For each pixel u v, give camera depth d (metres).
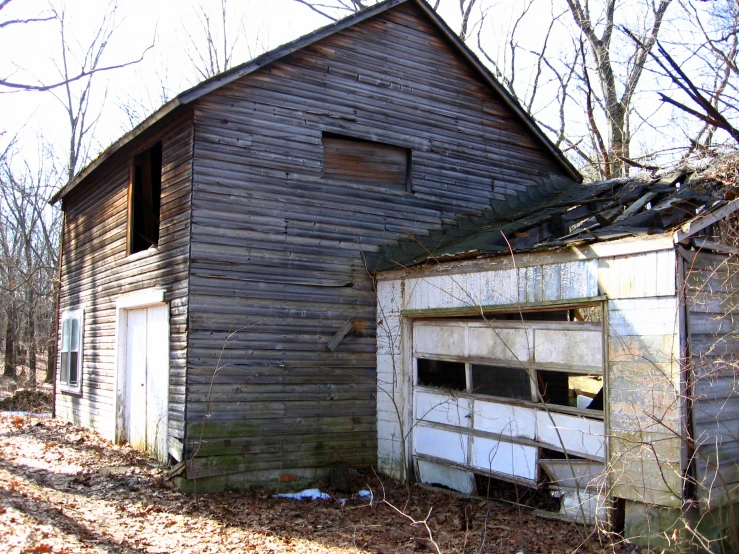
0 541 5.23
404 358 9.72
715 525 6.45
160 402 9.62
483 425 8.60
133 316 10.98
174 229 9.40
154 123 9.43
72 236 14.45
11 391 21.14
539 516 7.88
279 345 9.42
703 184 9.55
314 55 10.16
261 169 9.53
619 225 8.16
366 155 10.69
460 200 11.41
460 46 11.49
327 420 9.72
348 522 7.93
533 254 7.85
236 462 8.95
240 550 6.61
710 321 6.84
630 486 6.73
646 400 6.66
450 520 7.96
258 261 9.37
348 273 10.09
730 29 12.05
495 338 8.51
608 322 7.05
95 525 6.70
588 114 17.41
